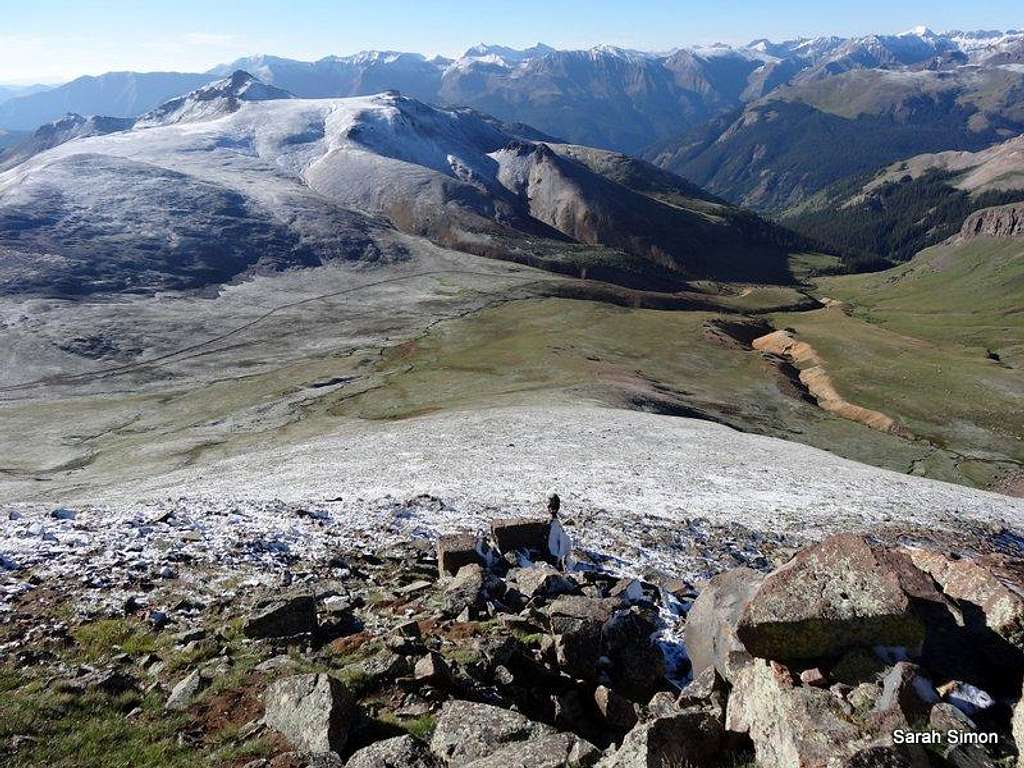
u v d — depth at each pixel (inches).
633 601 701.3
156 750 412.2
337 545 883.4
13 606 613.3
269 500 1189.1
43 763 395.9
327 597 672.4
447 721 431.2
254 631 568.1
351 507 1144.2
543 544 860.6
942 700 361.1
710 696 462.6
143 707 464.8
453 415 2539.4
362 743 422.6
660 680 541.3
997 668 391.2
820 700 364.5
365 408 3472.0
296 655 534.9
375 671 493.4
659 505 1348.4
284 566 770.2
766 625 411.2
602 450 1908.2
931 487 1888.5
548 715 493.7
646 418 2440.9
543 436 2060.8
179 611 621.3
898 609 396.8
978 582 438.9
